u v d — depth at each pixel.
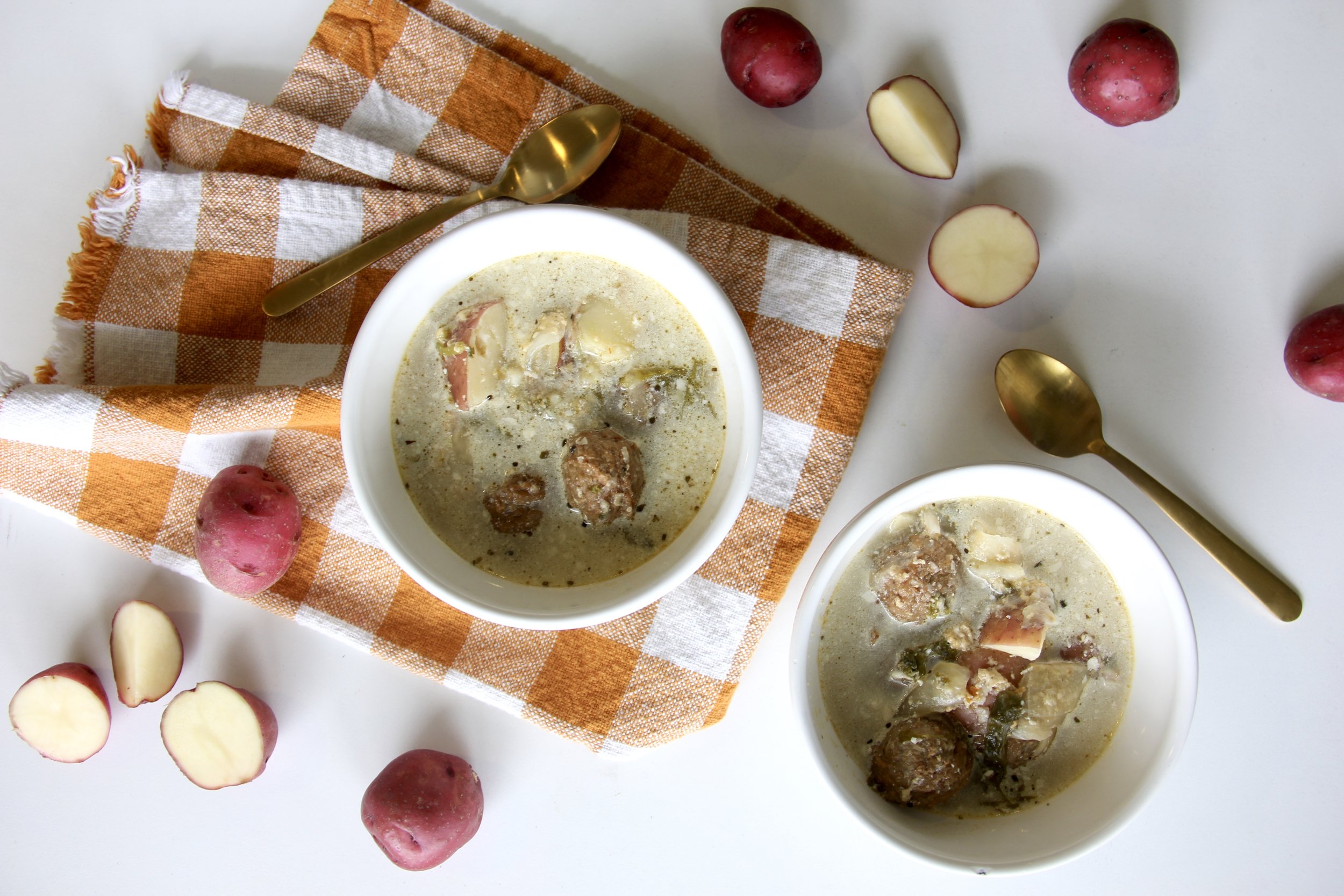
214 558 0.68
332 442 0.71
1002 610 0.67
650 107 0.73
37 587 0.73
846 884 0.73
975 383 0.72
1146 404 0.72
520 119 0.72
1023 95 0.73
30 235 0.74
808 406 0.70
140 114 0.74
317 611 0.71
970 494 0.66
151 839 0.74
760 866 0.73
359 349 0.64
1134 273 0.72
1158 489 0.69
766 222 0.72
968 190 0.72
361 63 0.72
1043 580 0.67
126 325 0.71
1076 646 0.67
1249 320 0.72
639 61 0.73
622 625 0.71
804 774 0.73
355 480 0.63
